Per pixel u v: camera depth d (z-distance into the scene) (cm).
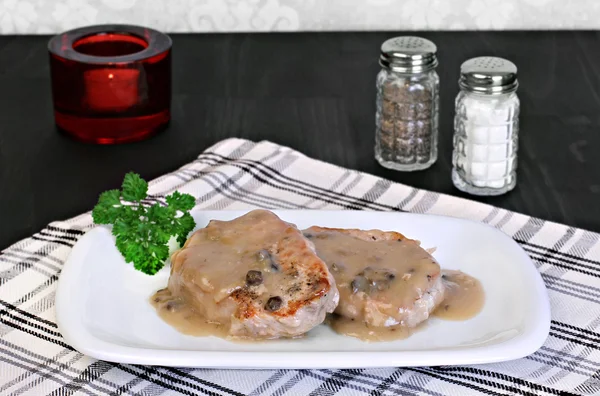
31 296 94
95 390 86
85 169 110
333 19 135
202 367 86
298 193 106
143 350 85
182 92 124
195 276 89
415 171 111
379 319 89
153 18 134
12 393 86
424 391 86
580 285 94
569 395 85
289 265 89
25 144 114
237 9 134
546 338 88
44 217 104
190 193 105
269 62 129
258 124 118
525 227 101
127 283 93
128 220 95
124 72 112
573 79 126
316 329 89
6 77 126
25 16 133
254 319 87
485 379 86
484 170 106
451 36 134
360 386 86
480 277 93
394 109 109
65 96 113
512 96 105
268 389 86
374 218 98
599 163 111
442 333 89
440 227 97
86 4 133
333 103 122
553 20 134
